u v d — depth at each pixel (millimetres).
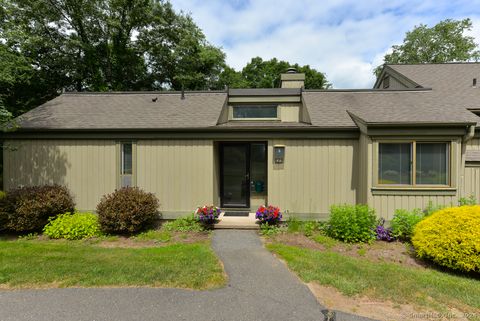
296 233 6336
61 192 7180
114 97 9781
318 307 3104
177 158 7480
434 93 8930
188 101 9273
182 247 5270
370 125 6102
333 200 7152
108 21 17172
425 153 6109
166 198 7508
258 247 5348
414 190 6102
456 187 6000
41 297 3279
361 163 6844
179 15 20281
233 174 8516
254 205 8430
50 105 9047
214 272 3996
